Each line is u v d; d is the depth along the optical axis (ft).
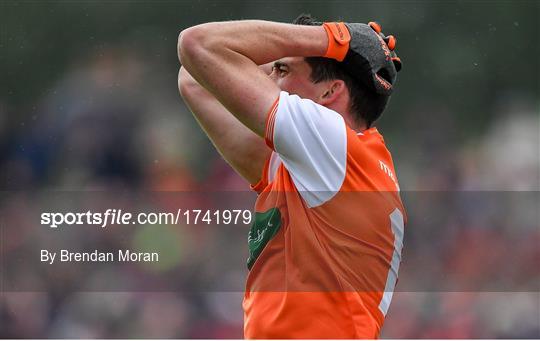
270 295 29.14
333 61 30.63
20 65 160.15
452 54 169.58
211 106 34.22
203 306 95.66
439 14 169.58
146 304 94.79
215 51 28.71
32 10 161.99
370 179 29.35
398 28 167.84
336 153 28.68
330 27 29.73
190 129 143.74
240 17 159.33
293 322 28.53
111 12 162.91
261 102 28.55
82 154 135.85
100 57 160.45
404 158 154.51
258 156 32.73
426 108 166.20
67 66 161.27
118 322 93.86
